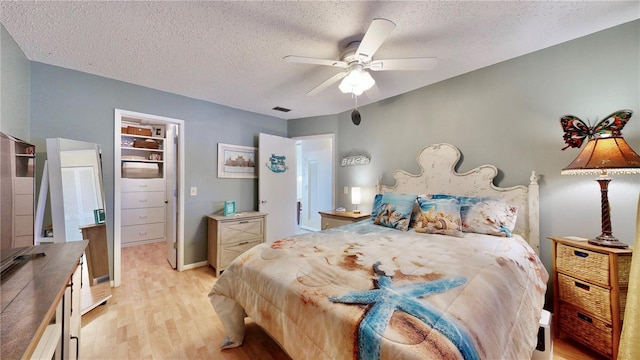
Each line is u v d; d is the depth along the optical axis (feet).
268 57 7.18
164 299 7.82
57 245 5.03
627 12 5.40
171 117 10.09
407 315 2.91
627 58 5.76
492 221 6.75
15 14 5.23
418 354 2.39
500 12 5.33
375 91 9.93
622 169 4.92
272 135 13.17
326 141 17.72
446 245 5.67
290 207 13.69
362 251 5.30
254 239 11.27
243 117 12.40
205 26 5.73
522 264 4.92
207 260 11.16
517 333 3.44
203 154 11.05
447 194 8.66
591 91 6.19
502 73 7.60
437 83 9.08
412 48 6.76
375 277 3.98
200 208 10.98
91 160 8.03
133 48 6.70
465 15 5.41
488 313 3.09
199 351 5.44
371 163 11.35
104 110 8.54
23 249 4.75
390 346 2.56
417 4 5.04
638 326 3.21
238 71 8.11
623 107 5.79
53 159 7.12
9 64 6.02
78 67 7.82
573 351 5.44
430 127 9.29
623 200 5.77
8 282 3.30
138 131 15.42
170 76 8.51
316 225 18.63
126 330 6.17
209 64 7.63
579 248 5.56
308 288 3.86
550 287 6.70
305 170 19.31
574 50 6.42
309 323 3.50
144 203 15.23
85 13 5.24
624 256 4.94
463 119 8.44
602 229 5.46
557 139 6.69
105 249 8.40
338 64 6.22
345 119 12.53
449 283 3.65
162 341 5.76
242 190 12.42
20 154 5.16
